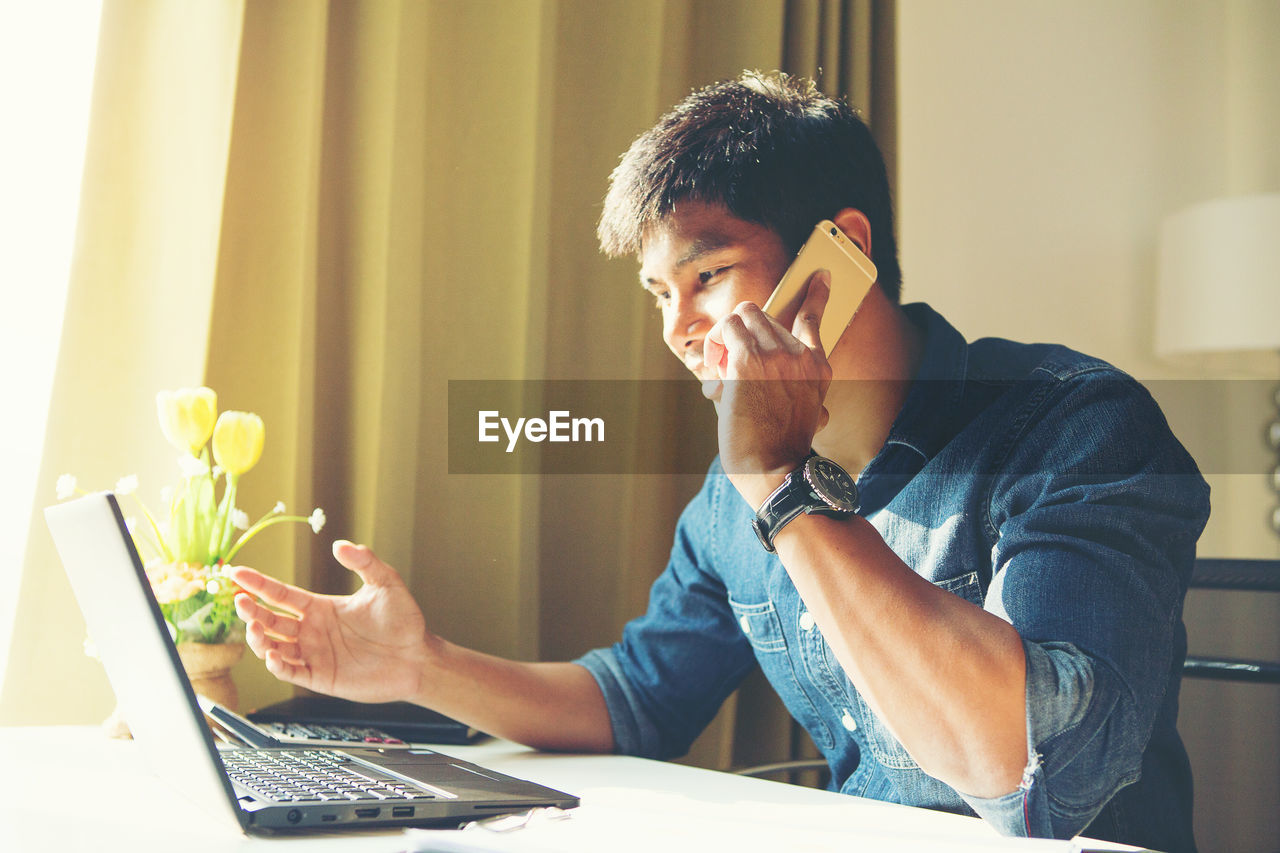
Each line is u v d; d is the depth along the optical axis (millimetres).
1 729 917
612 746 947
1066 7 2129
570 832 577
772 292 887
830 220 903
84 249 1091
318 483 1263
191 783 583
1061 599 679
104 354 1104
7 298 1108
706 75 1575
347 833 560
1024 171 2066
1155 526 737
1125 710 643
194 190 1152
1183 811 847
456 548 1329
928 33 1951
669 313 919
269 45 1237
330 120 1280
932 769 627
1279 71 2271
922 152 1938
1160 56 2236
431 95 1343
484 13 1383
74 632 1061
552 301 1428
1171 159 2232
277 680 1183
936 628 615
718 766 1473
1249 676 1058
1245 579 1089
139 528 1087
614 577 1432
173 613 916
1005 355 946
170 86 1149
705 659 1029
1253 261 1954
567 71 1452
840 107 953
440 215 1348
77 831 561
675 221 883
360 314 1274
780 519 654
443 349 1343
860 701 875
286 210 1228
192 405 973
